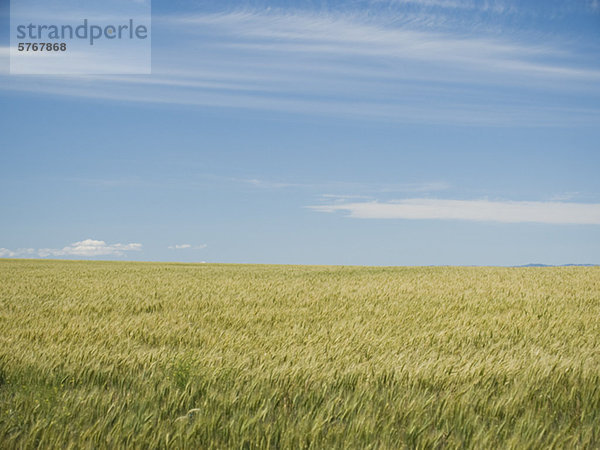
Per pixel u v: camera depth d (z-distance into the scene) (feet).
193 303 47.75
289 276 89.30
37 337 29.71
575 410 17.54
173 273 101.81
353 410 16.51
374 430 15.28
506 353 25.62
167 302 48.39
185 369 20.08
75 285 67.72
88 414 16.15
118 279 80.79
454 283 69.26
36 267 130.52
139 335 31.32
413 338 29.58
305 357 23.47
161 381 19.72
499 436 15.17
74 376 20.63
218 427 15.49
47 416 15.83
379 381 20.04
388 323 36.40
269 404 16.97
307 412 16.72
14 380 20.35
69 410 16.46
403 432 15.29
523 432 15.21
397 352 25.76
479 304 46.88
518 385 18.89
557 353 25.46
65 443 14.47
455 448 14.24
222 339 29.01
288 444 14.30
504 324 35.83
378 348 26.71
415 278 80.43
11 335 29.96
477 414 16.63
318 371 20.88
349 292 57.62
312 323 36.73
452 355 24.90
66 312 41.93
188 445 14.34
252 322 37.32
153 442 14.20
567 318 38.70
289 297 52.26
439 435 14.57
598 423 16.14
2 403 17.17
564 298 51.52
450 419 16.29
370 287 63.31
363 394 18.12
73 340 28.35
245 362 22.35
